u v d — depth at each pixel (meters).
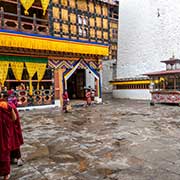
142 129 7.61
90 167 4.20
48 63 15.55
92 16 22.42
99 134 7.02
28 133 7.46
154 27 23.03
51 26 18.44
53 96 15.83
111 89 28.59
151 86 16.70
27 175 3.90
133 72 25.20
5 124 3.77
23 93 14.34
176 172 3.86
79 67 17.31
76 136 6.82
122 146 5.58
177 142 5.85
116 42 30.14
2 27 14.50
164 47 21.97
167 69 16.55
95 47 17.03
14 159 4.52
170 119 9.58
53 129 8.04
